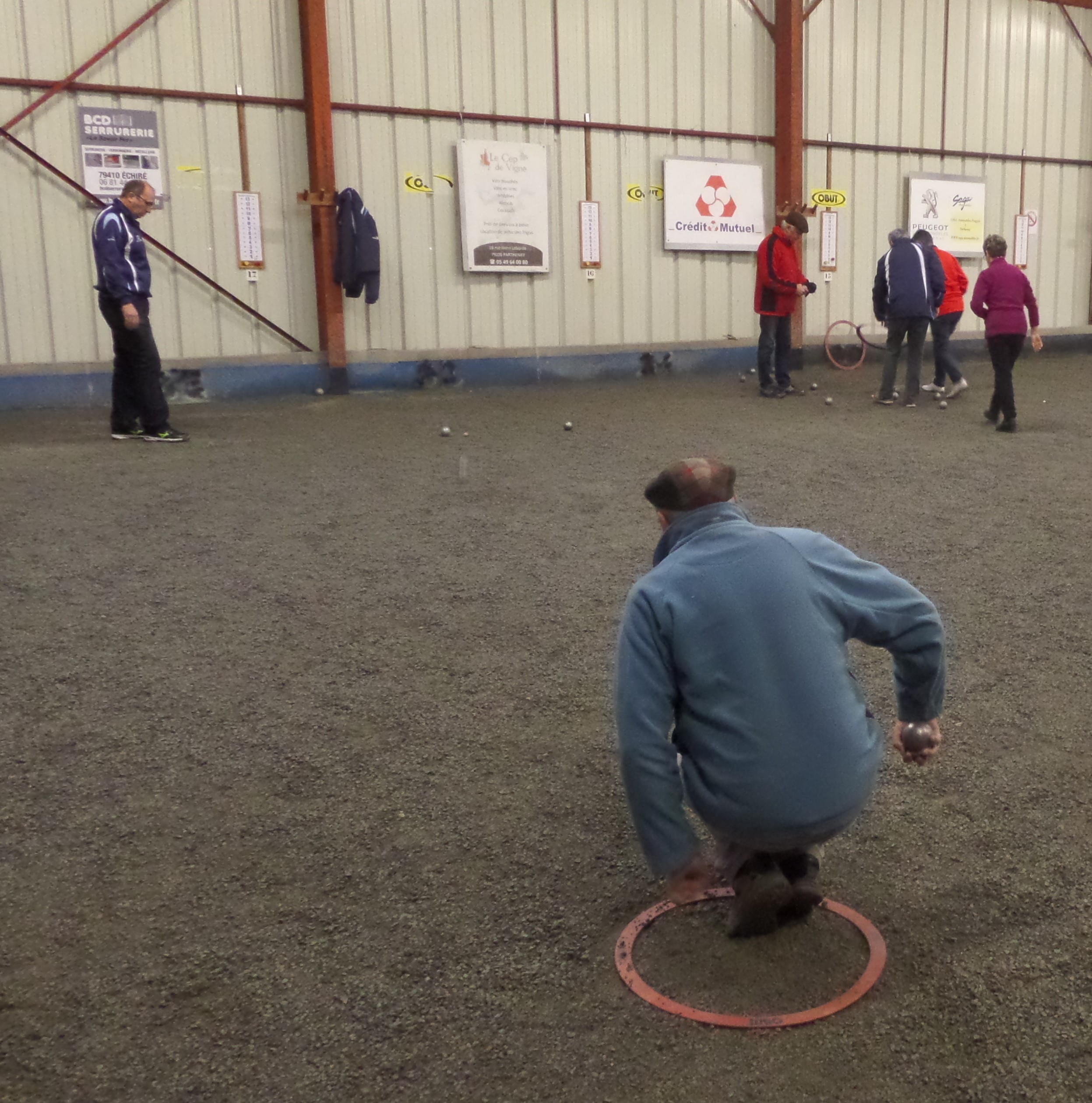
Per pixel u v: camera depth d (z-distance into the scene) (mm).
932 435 9031
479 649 4441
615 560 5570
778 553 2256
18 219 10352
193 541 5852
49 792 3340
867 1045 2209
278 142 11305
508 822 3172
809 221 14195
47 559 5508
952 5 14766
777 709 2189
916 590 2363
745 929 2488
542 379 12852
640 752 2135
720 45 13367
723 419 9984
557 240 12773
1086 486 7070
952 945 2531
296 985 2482
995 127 15469
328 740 3680
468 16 11938
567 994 2420
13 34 10133
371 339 12016
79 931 2684
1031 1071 2125
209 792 3350
